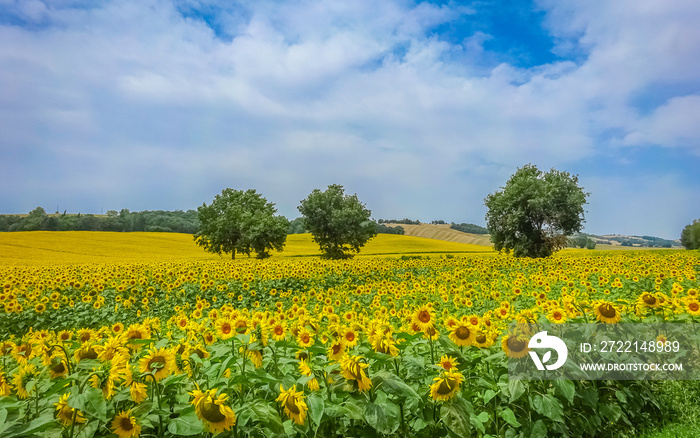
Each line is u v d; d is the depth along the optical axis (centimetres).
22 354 429
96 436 322
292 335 528
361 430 376
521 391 419
